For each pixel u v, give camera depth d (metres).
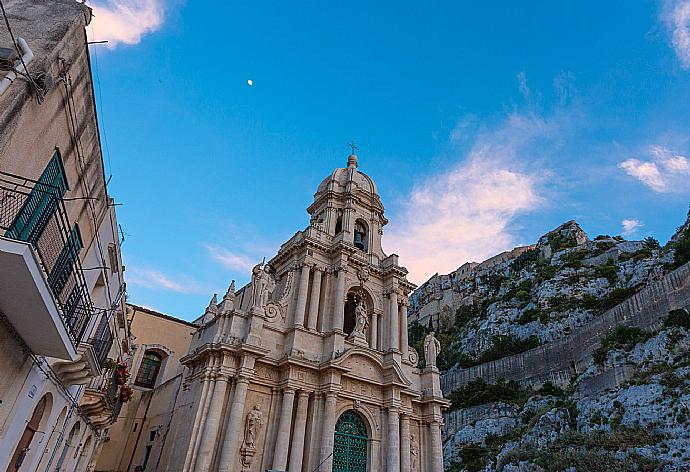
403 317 33.78
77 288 12.87
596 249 96.19
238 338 25.86
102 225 17.36
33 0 11.27
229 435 22.41
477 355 89.69
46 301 9.82
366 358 28.66
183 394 25.64
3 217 9.66
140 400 33.94
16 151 9.60
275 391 25.55
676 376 46.00
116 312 22.34
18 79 9.27
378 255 35.78
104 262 18.83
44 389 14.62
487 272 125.25
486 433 60.78
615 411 48.56
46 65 9.98
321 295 31.14
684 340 50.66
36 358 12.96
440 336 108.44
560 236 114.69
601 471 39.75
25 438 14.74
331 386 25.72
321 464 23.62
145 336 37.12
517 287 101.12
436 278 139.12
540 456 46.62
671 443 39.69
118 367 23.16
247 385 24.33
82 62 11.96
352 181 37.47
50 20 10.87
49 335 11.42
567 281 89.69
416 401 31.12
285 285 30.72
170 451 23.77
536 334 82.00
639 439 42.16
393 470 26.19
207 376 24.06
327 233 33.72
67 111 11.79
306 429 25.17
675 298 57.31
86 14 11.63
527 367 73.06
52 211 10.75
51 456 17.62
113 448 31.50
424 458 29.88
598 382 56.91
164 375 36.12
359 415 27.50
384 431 27.61
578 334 68.88
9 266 8.71
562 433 50.88
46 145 11.13
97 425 24.14
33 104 9.78
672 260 73.06
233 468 22.05
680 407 42.28
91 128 13.68
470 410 66.69
